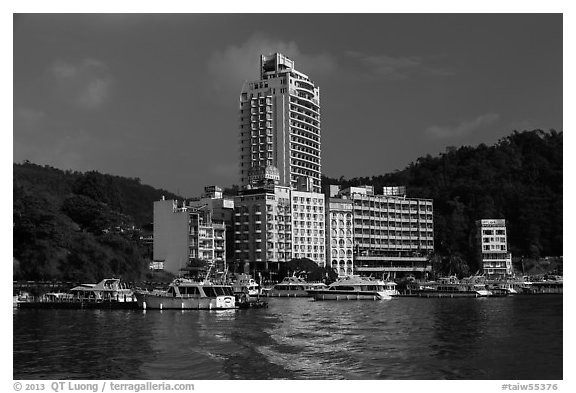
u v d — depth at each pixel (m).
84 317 123.75
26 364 70.75
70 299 150.75
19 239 173.88
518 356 73.50
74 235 190.12
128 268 197.62
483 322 110.75
